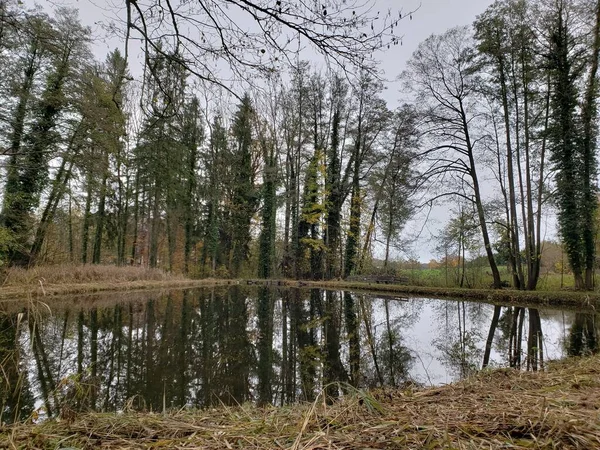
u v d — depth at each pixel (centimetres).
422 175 1659
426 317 1086
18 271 1280
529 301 1316
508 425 155
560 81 1413
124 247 2516
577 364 381
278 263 2775
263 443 152
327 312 1202
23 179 1475
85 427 189
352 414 188
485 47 1482
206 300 1484
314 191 2614
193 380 501
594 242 1410
